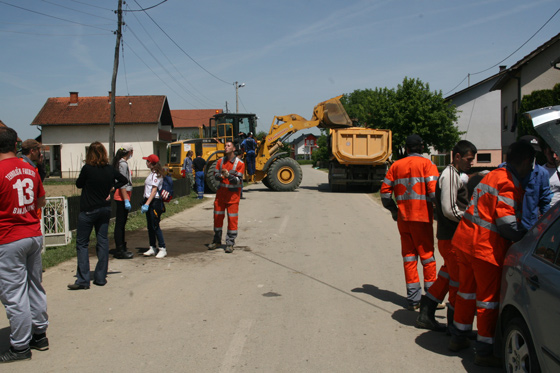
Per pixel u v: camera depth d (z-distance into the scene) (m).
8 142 4.11
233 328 4.71
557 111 3.79
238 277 6.66
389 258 7.87
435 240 9.35
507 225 3.60
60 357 4.06
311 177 36.75
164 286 6.21
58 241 8.57
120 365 3.89
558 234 3.13
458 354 4.13
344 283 6.35
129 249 8.66
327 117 20.97
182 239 9.72
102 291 5.99
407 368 3.84
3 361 3.98
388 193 5.28
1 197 3.93
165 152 51.84
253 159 19.70
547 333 2.87
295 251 8.45
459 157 4.45
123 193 7.67
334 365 3.88
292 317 5.02
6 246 3.93
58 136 45.91
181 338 4.45
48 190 22.67
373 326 4.79
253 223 11.79
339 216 13.05
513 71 20.11
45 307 4.22
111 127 21.69
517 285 3.34
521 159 3.69
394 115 30.77
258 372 3.75
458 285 4.46
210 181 19.67
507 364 3.48
